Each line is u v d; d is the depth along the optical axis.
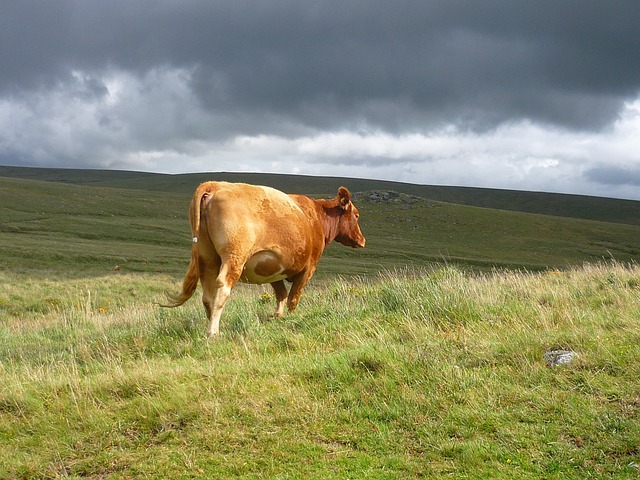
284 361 7.18
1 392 6.88
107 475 5.17
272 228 9.50
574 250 96.06
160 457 5.30
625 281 11.09
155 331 9.54
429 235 106.50
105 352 8.83
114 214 99.50
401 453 5.19
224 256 8.95
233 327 9.03
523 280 11.75
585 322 7.84
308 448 5.30
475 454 5.03
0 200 94.88
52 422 6.16
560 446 5.07
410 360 6.83
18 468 5.33
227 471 5.03
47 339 12.02
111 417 6.12
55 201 101.50
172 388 6.45
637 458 4.82
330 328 8.56
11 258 49.81
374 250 81.06
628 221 188.88
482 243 100.38
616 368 6.22
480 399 5.87
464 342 7.30
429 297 9.21
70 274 40.72
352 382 6.50
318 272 54.28
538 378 6.23
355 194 141.25
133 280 32.47
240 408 5.98
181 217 105.25
